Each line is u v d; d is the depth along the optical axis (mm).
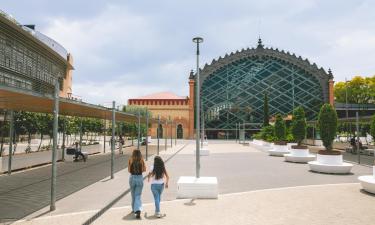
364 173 16016
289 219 7477
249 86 66938
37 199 9656
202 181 10031
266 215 7809
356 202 9273
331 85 65250
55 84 8820
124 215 7809
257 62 67562
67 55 54312
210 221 7281
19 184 12266
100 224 7043
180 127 66500
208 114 66750
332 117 16922
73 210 8312
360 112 69938
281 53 66688
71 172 15805
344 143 36812
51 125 22172
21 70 34344
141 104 67500
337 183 12812
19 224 7066
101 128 38750
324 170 15781
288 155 21344
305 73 66750
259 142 36594
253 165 19312
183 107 66688
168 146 40312
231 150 33156
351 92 82750
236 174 15320
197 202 9250
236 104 66625
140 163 7832
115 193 10547
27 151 20781
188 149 34250
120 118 27672
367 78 82500
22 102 12586
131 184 7785
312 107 65688
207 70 67500
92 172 15836
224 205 8867
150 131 66938
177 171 16312
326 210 8328
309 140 45469
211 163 20344
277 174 15383
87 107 15531
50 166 18359
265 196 10117
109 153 29188
